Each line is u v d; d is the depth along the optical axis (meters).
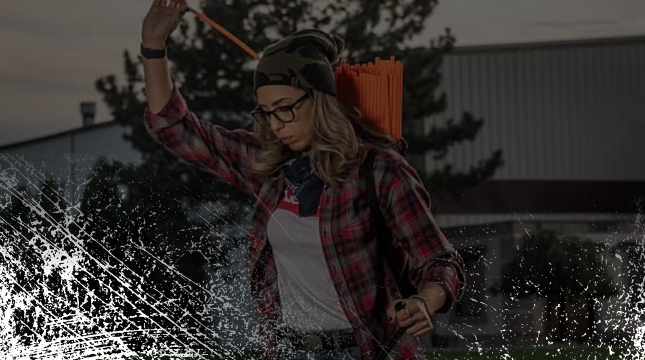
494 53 27.03
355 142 2.96
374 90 3.13
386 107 3.13
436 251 2.88
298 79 2.98
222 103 20.19
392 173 2.92
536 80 27.16
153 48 3.24
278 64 3.00
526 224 24.34
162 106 3.23
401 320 2.72
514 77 27.06
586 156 27.03
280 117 2.98
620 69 27.34
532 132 27.19
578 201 26.73
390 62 3.16
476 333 19.59
